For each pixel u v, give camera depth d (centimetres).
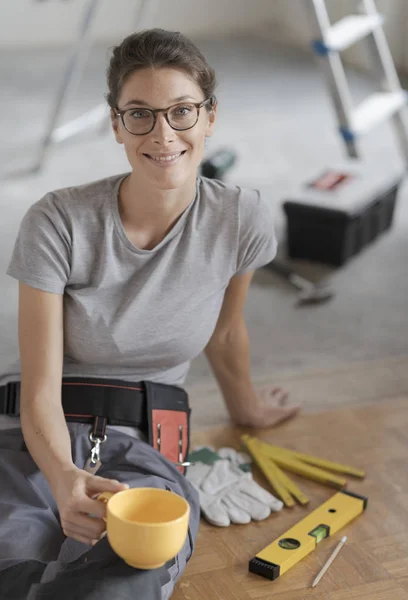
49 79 637
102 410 176
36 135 516
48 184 438
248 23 782
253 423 236
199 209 176
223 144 504
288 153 489
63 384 177
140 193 166
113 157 479
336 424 239
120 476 170
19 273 167
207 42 749
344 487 209
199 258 176
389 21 636
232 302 204
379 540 190
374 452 225
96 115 483
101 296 172
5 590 146
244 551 186
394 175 380
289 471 216
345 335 300
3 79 633
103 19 741
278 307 322
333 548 187
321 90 620
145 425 181
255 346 291
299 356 285
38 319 167
